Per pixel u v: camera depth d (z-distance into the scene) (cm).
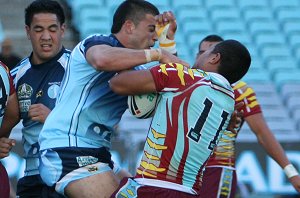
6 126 1681
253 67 4456
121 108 1524
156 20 1538
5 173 1603
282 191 2939
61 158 1471
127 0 1539
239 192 2912
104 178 1484
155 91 1395
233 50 1477
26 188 1706
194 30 4734
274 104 4088
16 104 1664
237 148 2944
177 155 1389
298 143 3014
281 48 4697
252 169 2936
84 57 1484
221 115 1423
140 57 1409
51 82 1717
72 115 1481
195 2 4959
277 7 5056
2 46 2822
